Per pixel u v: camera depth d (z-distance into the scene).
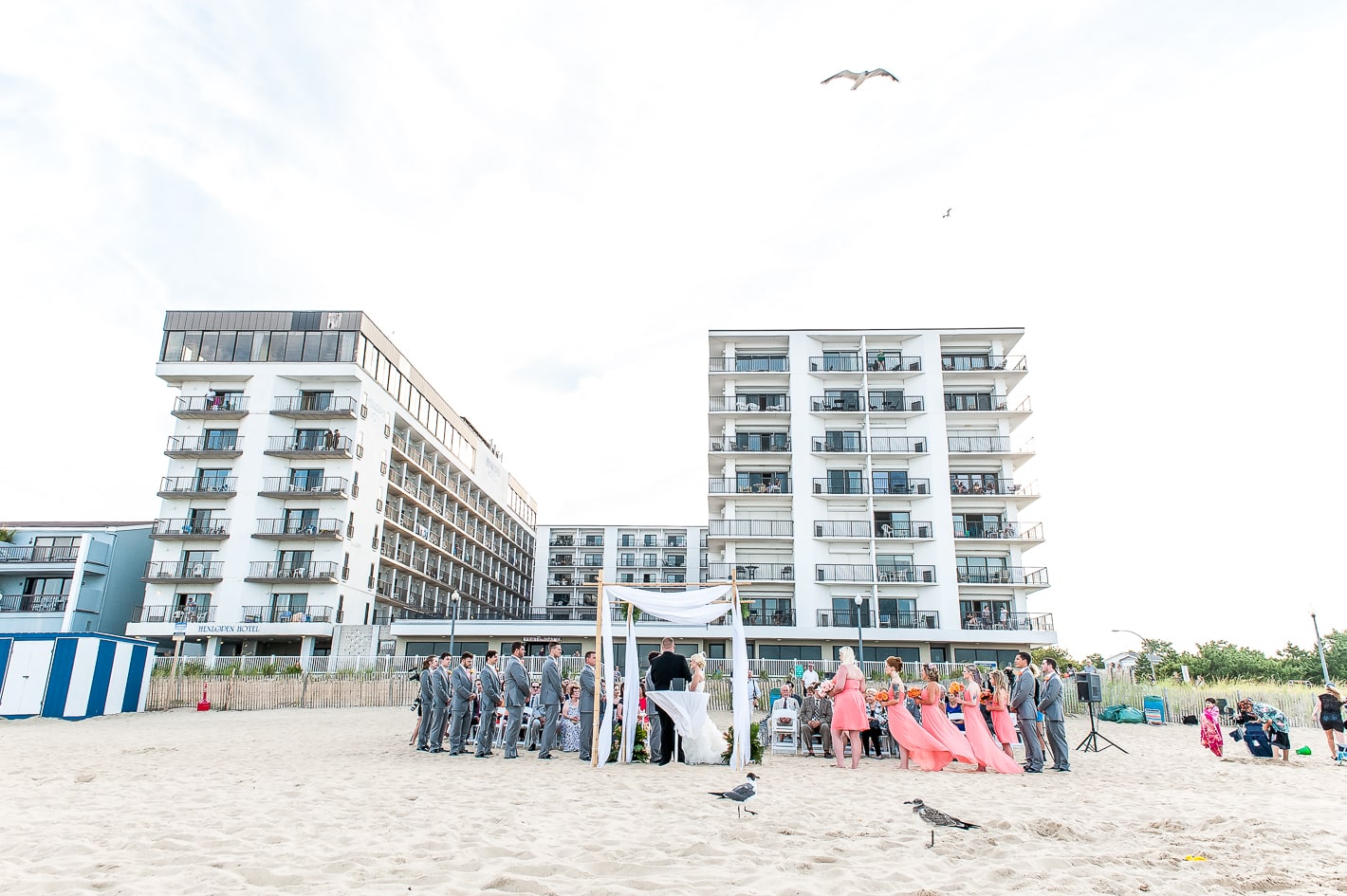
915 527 45.44
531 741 14.37
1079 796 9.34
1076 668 30.33
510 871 5.31
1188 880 5.41
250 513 44.66
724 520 47.69
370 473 48.31
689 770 11.59
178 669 29.98
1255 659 62.62
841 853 6.02
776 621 44.88
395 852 5.82
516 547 81.62
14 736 16.75
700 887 5.00
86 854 5.69
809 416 47.94
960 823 6.85
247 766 11.25
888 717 13.24
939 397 47.38
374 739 16.27
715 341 50.06
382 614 50.34
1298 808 8.60
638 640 44.91
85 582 45.47
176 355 46.94
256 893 4.75
